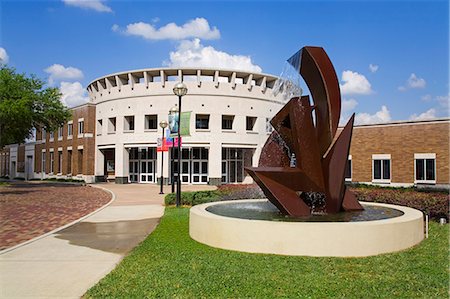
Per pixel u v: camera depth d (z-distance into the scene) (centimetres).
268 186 958
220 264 699
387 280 613
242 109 4062
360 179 2961
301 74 1050
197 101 3956
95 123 4581
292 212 942
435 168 2598
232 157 4291
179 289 575
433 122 2627
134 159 4409
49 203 2027
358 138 2988
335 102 969
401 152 2762
